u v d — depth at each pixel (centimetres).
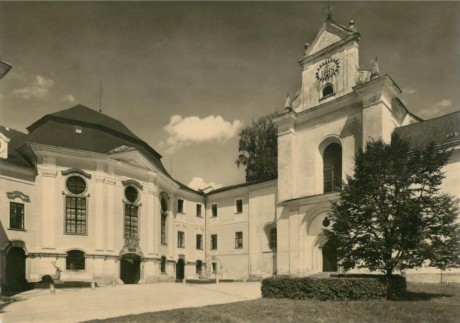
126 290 2798
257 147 5497
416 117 3819
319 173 3594
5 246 3072
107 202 3669
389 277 1838
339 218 1933
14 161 3303
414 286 2241
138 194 3941
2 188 3166
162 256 4153
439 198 1812
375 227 1861
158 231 4100
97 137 3934
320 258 3356
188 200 4753
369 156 1947
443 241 1744
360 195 1881
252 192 4366
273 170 5375
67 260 3412
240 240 4425
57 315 1705
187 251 4616
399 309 1558
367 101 3212
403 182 1838
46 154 3447
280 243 3625
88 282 3353
